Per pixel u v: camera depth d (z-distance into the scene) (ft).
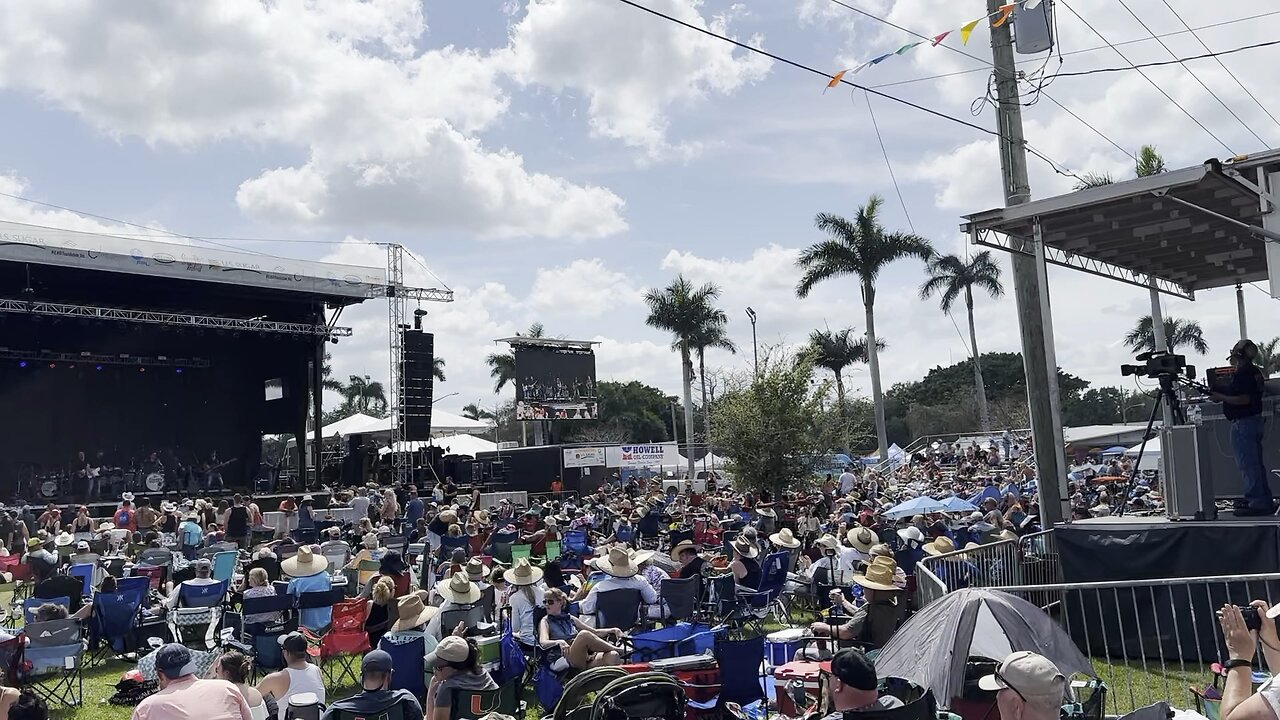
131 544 61.11
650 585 36.35
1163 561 30.01
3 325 106.52
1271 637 13.04
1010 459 144.05
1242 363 31.68
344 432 124.67
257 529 67.56
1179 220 36.63
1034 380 40.14
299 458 118.52
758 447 85.81
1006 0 40.45
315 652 31.76
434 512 83.87
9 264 93.61
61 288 104.27
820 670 21.21
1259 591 28.09
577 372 140.15
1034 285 40.34
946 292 199.11
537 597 31.27
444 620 29.01
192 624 35.70
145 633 35.78
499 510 77.82
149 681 30.81
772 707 23.77
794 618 42.83
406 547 56.34
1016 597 19.31
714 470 137.28
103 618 35.29
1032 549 37.22
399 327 109.70
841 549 42.37
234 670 21.03
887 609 26.16
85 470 104.47
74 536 64.23
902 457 135.95
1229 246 41.91
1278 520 28.55
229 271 96.48
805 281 147.02
